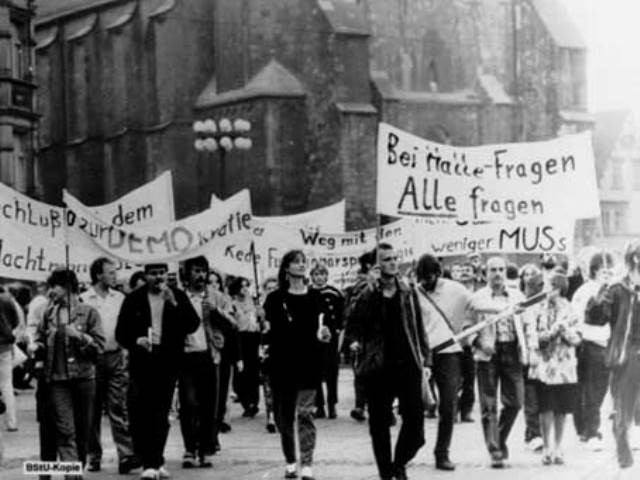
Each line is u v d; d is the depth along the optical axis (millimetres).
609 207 89250
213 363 16562
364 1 72375
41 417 14719
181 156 75375
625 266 14297
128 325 15047
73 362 14469
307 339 14695
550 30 75812
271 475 15391
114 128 80625
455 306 15609
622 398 14203
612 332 14195
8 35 52312
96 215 18688
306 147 68688
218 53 72562
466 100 74750
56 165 85062
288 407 14891
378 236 16141
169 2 76062
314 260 25391
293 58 69312
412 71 73688
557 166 16453
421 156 16156
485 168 16391
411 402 13836
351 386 32688
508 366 15617
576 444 17859
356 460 16766
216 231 20172
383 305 13797
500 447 15703
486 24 75875
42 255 16188
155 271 15039
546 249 16547
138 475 15719
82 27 83312
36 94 85938
